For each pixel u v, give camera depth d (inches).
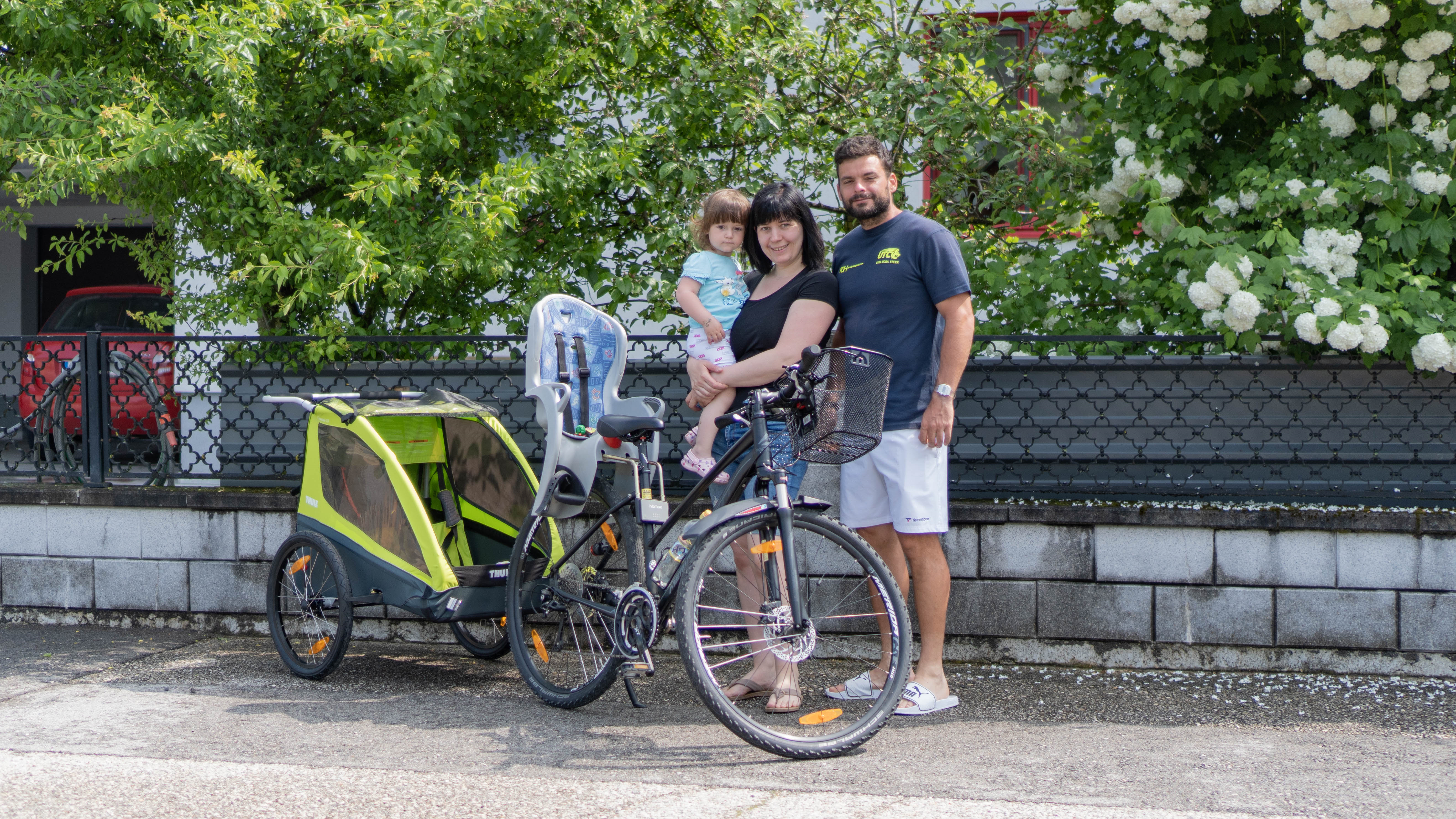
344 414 175.6
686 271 168.2
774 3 223.3
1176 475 192.7
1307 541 182.5
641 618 152.4
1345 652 182.5
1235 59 198.4
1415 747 145.9
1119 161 201.2
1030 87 240.2
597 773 133.6
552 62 216.7
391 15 201.9
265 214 204.1
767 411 146.3
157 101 201.2
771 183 204.1
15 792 126.9
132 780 130.8
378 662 193.2
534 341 165.6
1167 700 169.3
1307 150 191.3
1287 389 189.6
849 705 164.1
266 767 135.3
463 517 191.3
